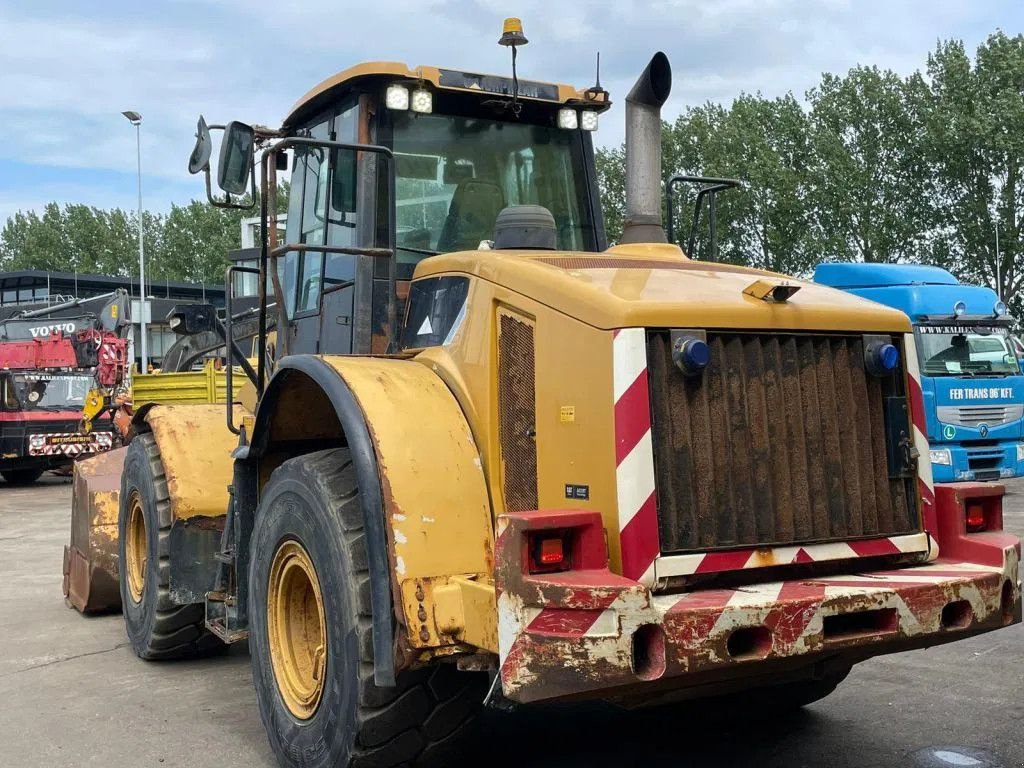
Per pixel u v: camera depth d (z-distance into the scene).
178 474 5.74
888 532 3.78
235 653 6.38
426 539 3.57
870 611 3.33
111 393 19.36
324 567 3.85
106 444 19.33
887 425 3.82
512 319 3.81
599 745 4.55
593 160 5.43
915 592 3.40
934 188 44.34
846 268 14.31
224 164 4.51
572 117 5.28
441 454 3.72
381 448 3.65
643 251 4.40
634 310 3.38
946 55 44.12
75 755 4.55
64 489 18.98
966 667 5.59
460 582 3.55
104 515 7.29
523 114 5.26
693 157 44.00
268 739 4.38
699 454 3.45
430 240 4.89
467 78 4.95
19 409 18.81
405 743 3.75
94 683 5.71
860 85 44.81
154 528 5.89
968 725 4.63
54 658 6.28
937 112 42.84
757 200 42.91
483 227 5.05
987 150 42.31
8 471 19.86
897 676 5.46
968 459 12.84
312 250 4.25
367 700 3.64
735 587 3.43
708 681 3.23
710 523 3.43
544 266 3.82
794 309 3.65
